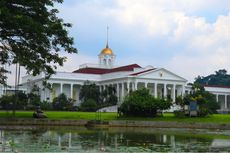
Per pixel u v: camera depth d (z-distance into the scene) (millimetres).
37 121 58219
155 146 30125
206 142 34969
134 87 140125
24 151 24188
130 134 44250
